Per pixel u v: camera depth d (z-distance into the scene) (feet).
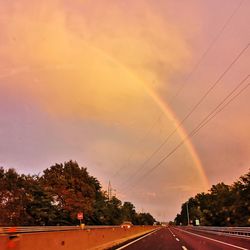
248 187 287.28
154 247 90.33
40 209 258.37
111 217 372.38
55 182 321.11
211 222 387.96
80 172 347.36
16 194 245.45
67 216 284.20
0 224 217.97
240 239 123.24
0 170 256.73
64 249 57.21
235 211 295.07
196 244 99.19
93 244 80.59
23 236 42.32
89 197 338.95
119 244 104.83
